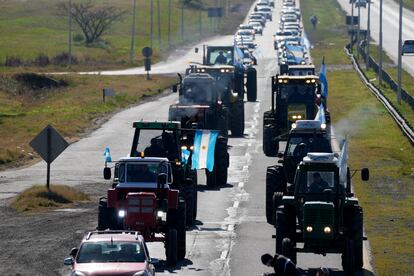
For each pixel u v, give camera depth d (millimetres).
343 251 65250
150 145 78938
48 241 75438
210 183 103250
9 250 72125
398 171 111625
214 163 102875
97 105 189000
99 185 104625
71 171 115312
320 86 126875
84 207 91375
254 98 191125
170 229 68312
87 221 83938
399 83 184500
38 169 117375
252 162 120250
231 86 144625
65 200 93500
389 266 67625
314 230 64688
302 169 67062
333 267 68125
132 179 70438
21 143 140375
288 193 74812
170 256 67750
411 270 66688
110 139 143375
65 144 94938
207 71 144625
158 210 69250
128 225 67312
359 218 66125
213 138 97438
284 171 83438
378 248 73812
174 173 78062
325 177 66812
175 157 78812
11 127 155750
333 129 151375
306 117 123750
